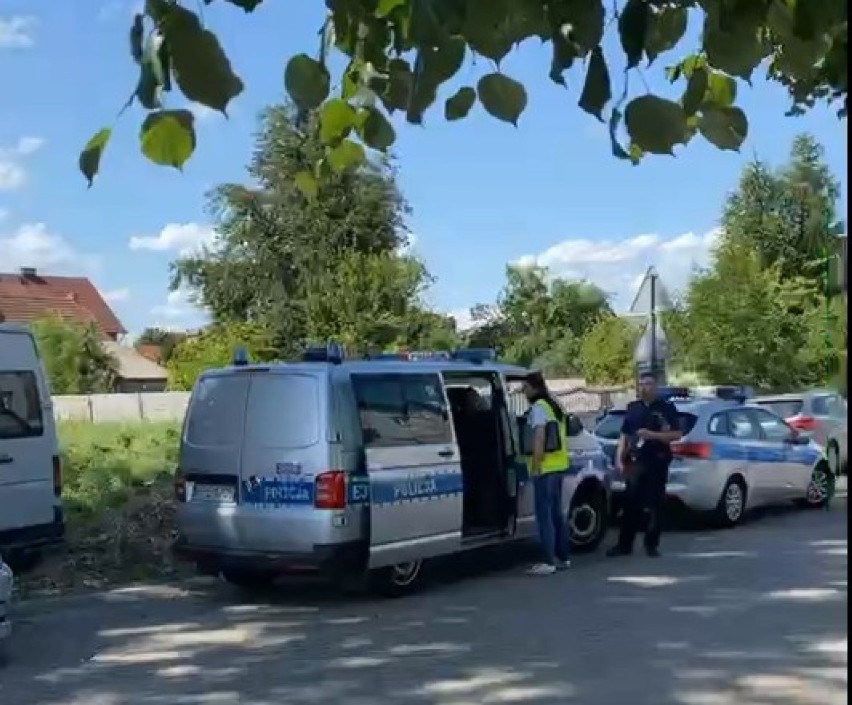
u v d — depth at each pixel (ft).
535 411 35.65
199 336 153.58
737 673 23.25
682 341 122.11
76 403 111.75
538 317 221.46
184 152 7.23
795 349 117.39
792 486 50.47
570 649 25.45
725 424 46.73
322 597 32.45
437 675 23.36
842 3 7.19
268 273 165.07
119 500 45.70
